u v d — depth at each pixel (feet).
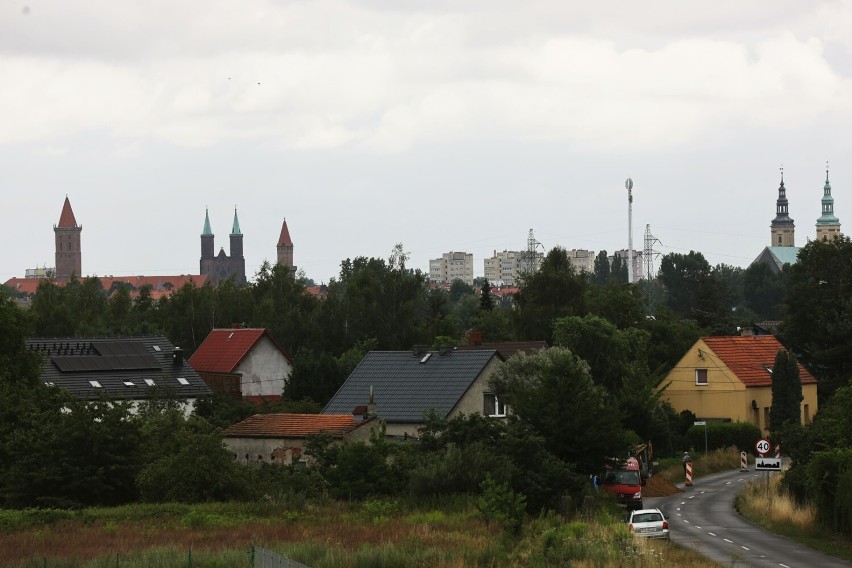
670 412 358.84
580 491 210.59
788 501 227.40
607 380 373.20
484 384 281.13
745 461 339.16
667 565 149.07
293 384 374.43
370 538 159.33
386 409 273.13
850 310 422.82
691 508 249.75
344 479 207.62
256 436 243.19
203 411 323.57
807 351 439.22
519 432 212.02
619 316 487.20
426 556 143.74
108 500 210.59
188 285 561.84
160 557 140.97
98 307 587.68
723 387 392.47
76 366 333.21
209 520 178.70
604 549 151.33
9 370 270.26
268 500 204.64
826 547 183.42
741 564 162.30
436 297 591.78
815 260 442.09
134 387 329.72
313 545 149.89
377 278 549.54
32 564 139.23
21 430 214.90
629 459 252.62
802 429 243.19
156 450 219.61
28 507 203.82
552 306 483.51
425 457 210.38
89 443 211.00
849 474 188.03
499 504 182.91
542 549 153.07
